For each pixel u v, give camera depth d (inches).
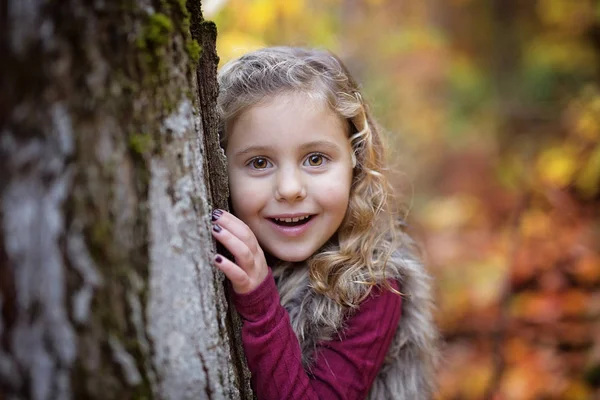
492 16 257.9
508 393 115.1
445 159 212.8
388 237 68.1
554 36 230.1
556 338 123.1
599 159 153.2
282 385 54.3
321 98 59.5
